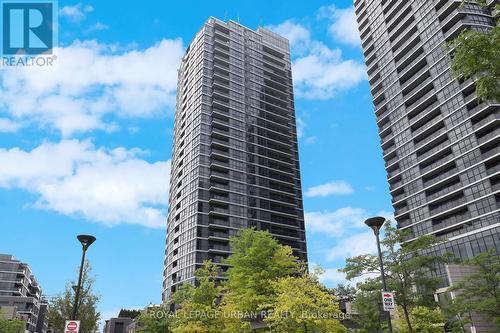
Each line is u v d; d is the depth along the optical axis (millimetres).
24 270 130125
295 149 134750
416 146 85125
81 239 21609
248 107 126375
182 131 125062
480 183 69375
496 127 70500
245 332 27359
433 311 27391
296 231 118438
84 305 33500
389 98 95688
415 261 22031
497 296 27109
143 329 42719
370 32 106062
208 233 100000
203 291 29828
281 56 147375
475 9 80812
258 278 28469
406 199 84375
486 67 8922
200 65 124750
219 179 109000
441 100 80438
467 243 64750
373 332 25703
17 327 58969
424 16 88625
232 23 137500
